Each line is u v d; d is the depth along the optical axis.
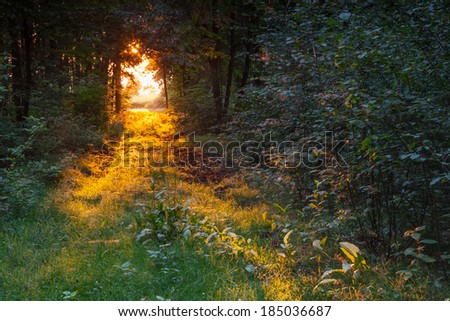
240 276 4.17
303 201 6.26
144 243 4.95
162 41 13.47
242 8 14.17
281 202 6.82
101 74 18.83
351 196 4.68
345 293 3.77
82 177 8.65
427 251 4.37
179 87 21.59
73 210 6.26
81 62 15.83
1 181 5.95
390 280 3.97
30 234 5.18
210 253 4.59
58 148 10.82
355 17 4.91
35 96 12.42
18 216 5.86
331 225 4.53
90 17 11.81
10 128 9.00
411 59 3.91
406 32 4.09
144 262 4.43
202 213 6.17
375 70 4.16
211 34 14.33
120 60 14.89
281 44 7.20
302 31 6.17
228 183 8.48
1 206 5.62
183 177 9.20
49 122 11.52
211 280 4.08
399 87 3.96
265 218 5.89
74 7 11.46
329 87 5.25
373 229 4.68
